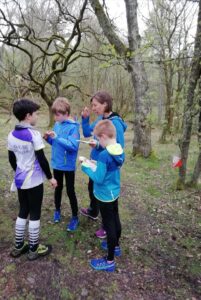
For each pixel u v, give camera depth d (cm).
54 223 340
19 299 225
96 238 311
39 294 231
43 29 1011
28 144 241
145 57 636
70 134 301
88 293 234
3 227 327
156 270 266
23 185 249
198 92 391
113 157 235
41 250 277
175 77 1107
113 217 256
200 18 381
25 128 241
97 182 236
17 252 271
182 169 471
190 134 448
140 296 234
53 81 1185
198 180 519
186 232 340
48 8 976
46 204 393
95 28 1075
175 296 236
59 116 301
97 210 344
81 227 333
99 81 1418
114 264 263
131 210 395
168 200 436
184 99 415
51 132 294
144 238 321
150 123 683
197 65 387
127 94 1485
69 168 307
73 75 1405
